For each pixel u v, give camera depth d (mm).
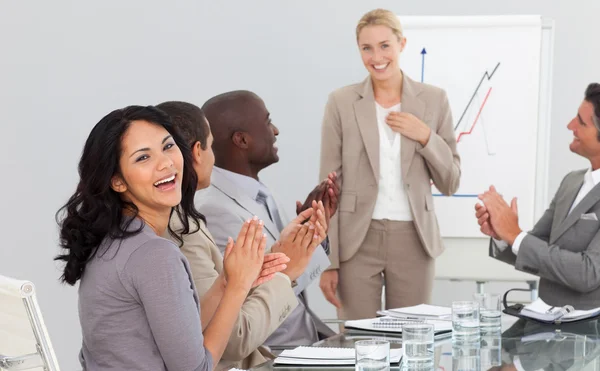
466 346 2021
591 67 5016
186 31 5117
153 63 5117
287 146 5184
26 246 5051
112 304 1571
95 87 5098
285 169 5199
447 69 4141
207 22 5121
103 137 1624
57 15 5059
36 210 5062
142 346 1581
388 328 2232
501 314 2471
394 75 3715
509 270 4164
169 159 1671
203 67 5137
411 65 4164
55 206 5066
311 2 5105
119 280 1563
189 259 2107
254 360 2268
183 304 1565
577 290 2713
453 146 3791
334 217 3736
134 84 5117
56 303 5043
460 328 2070
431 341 1749
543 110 4121
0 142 5043
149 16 5105
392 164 3697
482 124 4141
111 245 1603
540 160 4145
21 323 1639
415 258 3705
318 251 2840
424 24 4133
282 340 2654
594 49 5008
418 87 3760
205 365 1619
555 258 2721
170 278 1557
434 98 3754
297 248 2332
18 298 1570
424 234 3676
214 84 5145
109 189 1640
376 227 3707
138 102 5121
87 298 1600
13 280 1585
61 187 5082
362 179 3707
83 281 1624
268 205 2834
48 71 5062
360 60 5102
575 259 2695
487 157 4148
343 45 5109
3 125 5047
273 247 2354
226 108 2867
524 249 2787
